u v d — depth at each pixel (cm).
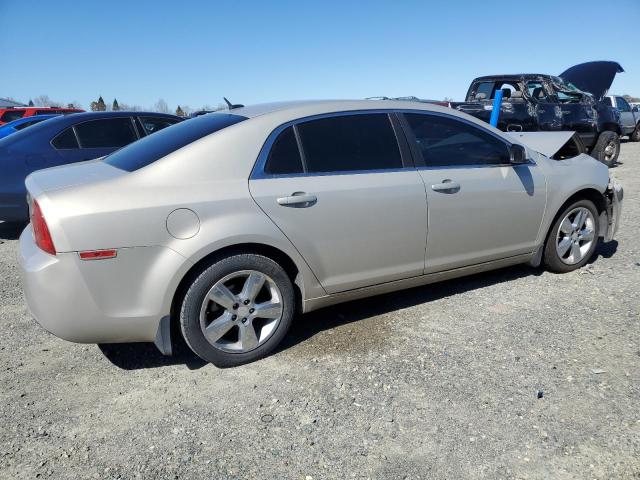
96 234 276
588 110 1116
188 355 340
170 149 315
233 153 313
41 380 311
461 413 269
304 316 394
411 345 343
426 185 366
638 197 792
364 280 356
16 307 420
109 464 238
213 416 273
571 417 262
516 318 378
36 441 255
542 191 425
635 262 493
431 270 384
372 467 233
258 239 307
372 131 359
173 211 289
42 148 628
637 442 242
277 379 307
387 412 272
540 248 443
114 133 684
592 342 338
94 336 290
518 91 1106
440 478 225
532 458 235
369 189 343
